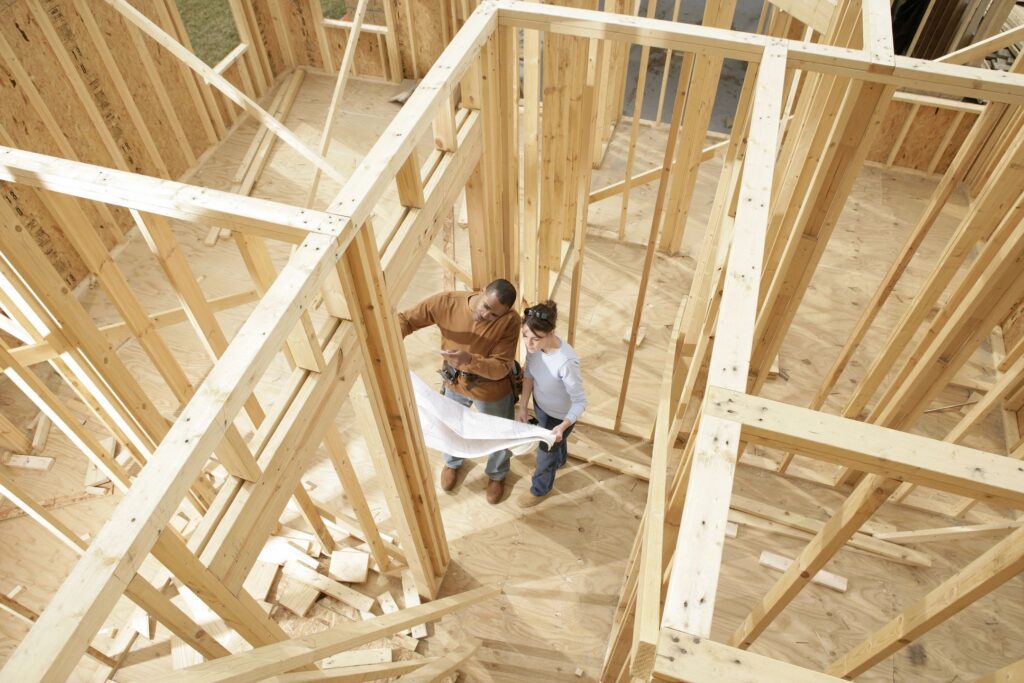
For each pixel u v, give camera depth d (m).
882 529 3.29
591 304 4.40
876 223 4.90
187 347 4.11
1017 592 3.08
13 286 1.86
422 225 2.02
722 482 1.05
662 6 7.12
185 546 1.28
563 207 3.63
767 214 1.49
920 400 2.99
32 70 3.90
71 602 0.96
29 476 3.49
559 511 3.46
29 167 1.57
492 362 2.87
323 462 3.64
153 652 2.91
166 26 4.88
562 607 3.13
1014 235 2.24
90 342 2.15
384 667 2.26
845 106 1.97
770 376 4.02
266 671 1.34
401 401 2.17
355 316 1.76
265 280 2.06
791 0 2.44
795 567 1.62
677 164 4.13
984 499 1.07
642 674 1.23
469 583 3.22
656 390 3.95
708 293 2.59
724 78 6.30
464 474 3.60
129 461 3.55
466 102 2.28
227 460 1.46
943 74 1.85
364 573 3.17
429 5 5.79
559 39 2.47
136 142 4.86
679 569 0.95
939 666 2.89
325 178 5.44
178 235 4.77
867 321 3.08
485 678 2.94
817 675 0.86
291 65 6.48
